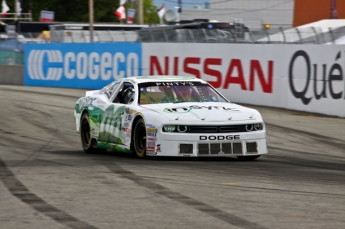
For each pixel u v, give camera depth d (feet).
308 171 63.21
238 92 150.51
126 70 188.14
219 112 69.67
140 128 70.85
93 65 201.98
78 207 45.09
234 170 62.49
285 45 136.87
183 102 73.72
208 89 76.89
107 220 41.01
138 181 55.62
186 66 165.58
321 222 40.50
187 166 64.69
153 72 177.58
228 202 46.52
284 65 137.39
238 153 67.87
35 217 42.27
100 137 78.89
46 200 47.88
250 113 70.59
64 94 186.09
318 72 128.16
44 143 93.76
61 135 104.37
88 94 86.74
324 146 90.27
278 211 43.57
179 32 173.17
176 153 66.74
